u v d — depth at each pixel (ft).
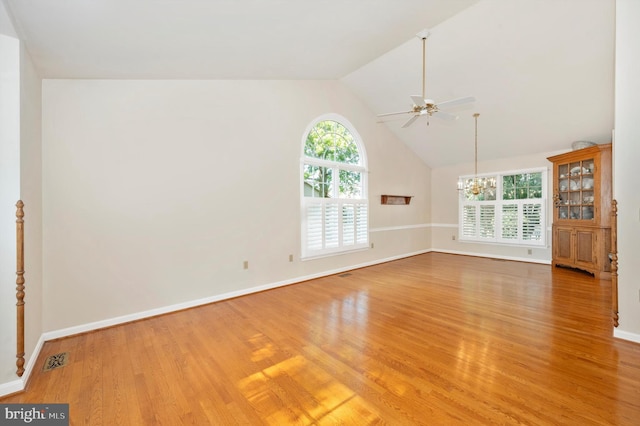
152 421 5.58
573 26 10.93
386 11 8.44
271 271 14.25
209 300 12.26
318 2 7.16
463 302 12.09
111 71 9.26
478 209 22.38
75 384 6.76
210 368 7.36
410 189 23.04
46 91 9.00
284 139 14.70
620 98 8.60
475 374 6.91
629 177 8.47
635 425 5.21
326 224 16.72
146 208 10.80
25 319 7.15
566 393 6.15
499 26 11.63
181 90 11.55
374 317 10.56
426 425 5.34
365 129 19.13
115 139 10.18
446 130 19.53
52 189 9.10
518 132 17.66
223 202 12.66
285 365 7.45
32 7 5.56
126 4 5.73
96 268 9.86
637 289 8.34
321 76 15.11
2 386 6.37
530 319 10.16
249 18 7.33
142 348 8.45
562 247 17.53
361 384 6.62
